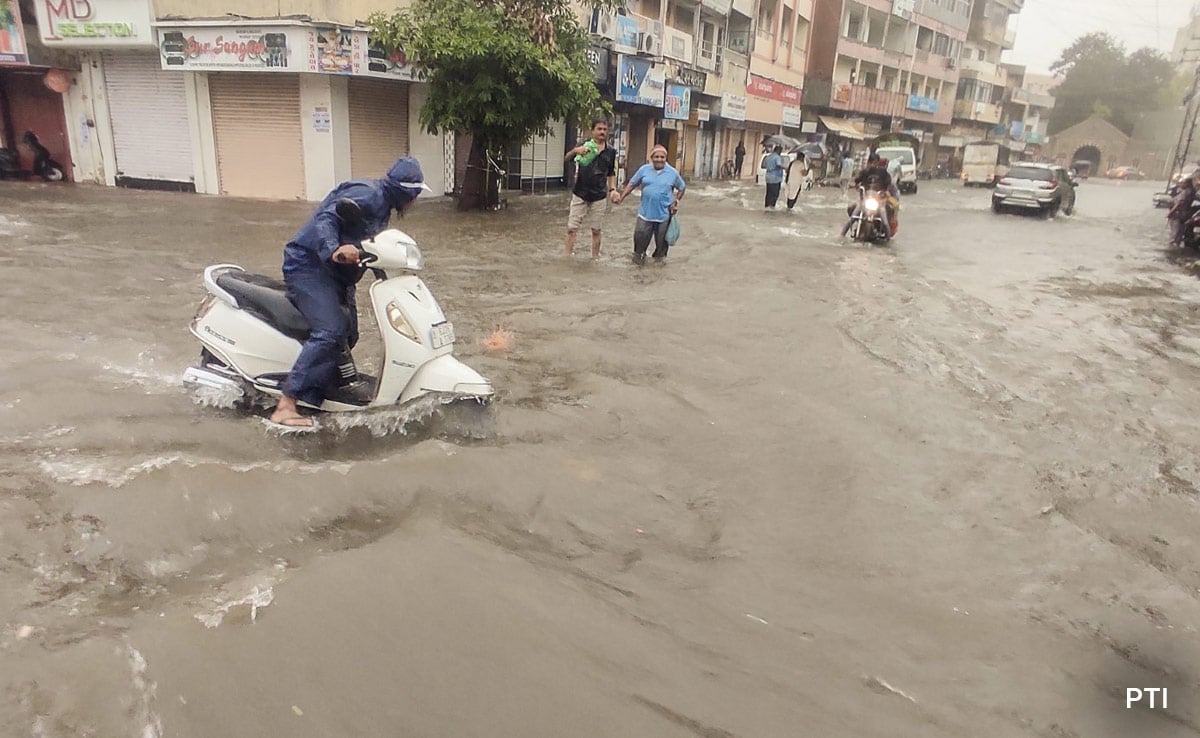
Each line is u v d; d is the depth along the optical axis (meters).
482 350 6.11
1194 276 12.81
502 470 3.82
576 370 5.74
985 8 63.75
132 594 2.74
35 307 6.60
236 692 2.27
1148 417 5.57
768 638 2.79
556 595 2.90
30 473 3.49
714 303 8.10
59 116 19.88
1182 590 3.33
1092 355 7.17
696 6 31.05
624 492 3.84
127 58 18.66
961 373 6.30
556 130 24.38
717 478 4.13
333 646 2.50
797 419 5.03
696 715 2.36
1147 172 80.75
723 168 38.81
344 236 4.04
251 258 9.58
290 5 15.80
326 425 4.18
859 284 9.84
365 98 17.81
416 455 3.79
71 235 10.72
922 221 21.12
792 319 7.55
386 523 3.33
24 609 2.60
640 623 2.79
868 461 4.45
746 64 37.31
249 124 17.75
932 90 59.53
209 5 16.52
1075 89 85.25
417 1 15.39
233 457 3.80
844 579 3.23
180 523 3.15
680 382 5.62
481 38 14.38
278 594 2.74
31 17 18.50
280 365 4.32
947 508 3.95
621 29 25.42
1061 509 4.02
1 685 2.21
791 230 15.66
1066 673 2.73
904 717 2.45
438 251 10.90
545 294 8.21
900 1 50.03
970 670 2.71
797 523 3.70
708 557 3.33
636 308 7.70
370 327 6.59
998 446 4.82
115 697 2.21
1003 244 16.19
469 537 3.24
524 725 2.24
